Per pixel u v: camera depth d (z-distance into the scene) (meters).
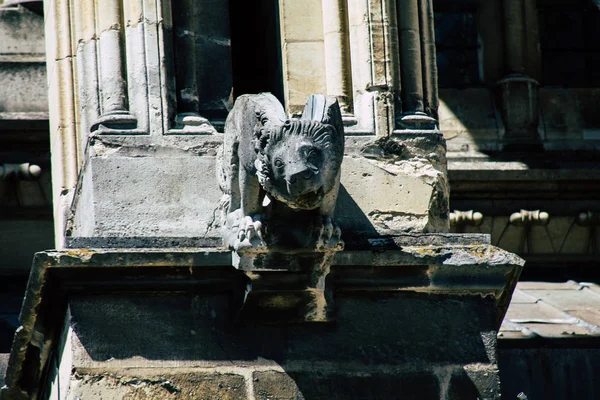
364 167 13.05
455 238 12.79
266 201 11.91
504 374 17.03
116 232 12.70
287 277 12.28
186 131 12.97
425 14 13.63
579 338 17.28
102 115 13.02
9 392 13.87
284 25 13.63
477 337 12.81
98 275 12.36
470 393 12.71
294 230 11.91
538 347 17.12
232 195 12.20
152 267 12.34
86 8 13.34
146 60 13.07
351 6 13.49
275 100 11.48
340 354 12.65
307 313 12.55
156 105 12.99
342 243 11.96
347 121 13.20
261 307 12.47
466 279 12.78
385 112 13.20
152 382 12.36
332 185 11.25
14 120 18.42
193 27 13.36
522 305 18.48
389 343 12.73
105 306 12.42
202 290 12.55
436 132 13.24
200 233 12.77
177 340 12.46
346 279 12.65
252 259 12.04
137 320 12.44
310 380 12.55
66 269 12.29
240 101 11.79
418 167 13.16
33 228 18.50
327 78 13.45
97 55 13.23
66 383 12.62
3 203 18.44
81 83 13.28
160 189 12.83
